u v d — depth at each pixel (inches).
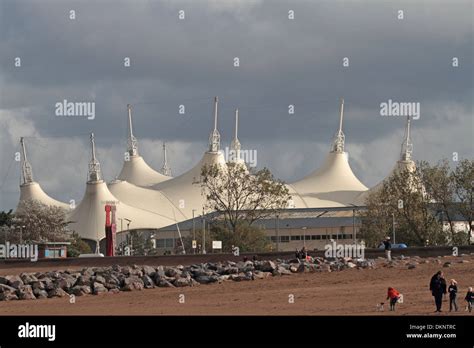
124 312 2290.8
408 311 2052.2
